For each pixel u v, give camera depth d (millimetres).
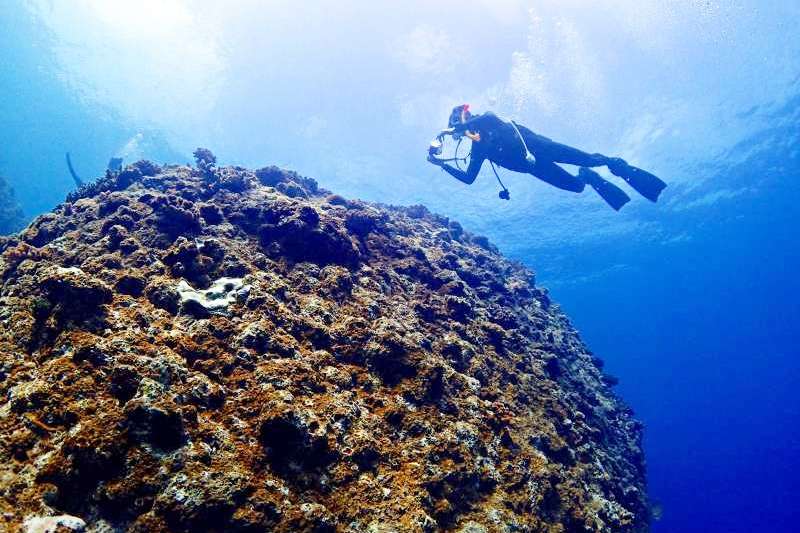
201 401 3428
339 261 6398
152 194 6391
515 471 4355
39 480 2670
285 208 6559
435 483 3615
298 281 5648
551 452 5277
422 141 21969
